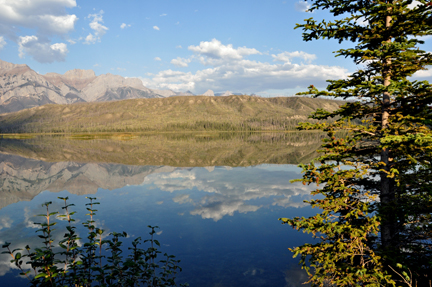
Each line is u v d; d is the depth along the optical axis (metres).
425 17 6.25
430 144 5.64
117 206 18.62
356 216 6.66
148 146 82.50
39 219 16.03
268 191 22.41
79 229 14.06
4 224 15.18
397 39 6.88
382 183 7.20
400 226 6.88
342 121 7.47
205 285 8.88
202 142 99.06
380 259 6.27
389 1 7.04
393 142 6.22
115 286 5.89
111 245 6.10
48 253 4.97
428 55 6.41
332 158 7.39
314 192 7.38
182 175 31.53
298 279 9.28
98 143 102.88
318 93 7.21
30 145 95.56
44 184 27.92
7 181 29.95
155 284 6.61
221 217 15.88
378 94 6.82
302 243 12.19
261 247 11.86
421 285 5.77
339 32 7.44
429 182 6.55
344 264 6.17
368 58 6.79
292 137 125.94
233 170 34.69
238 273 9.70
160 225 14.69
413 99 6.57
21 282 9.24
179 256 11.04
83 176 32.25
